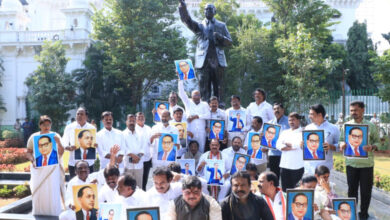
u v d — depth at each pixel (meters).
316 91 18.06
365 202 5.64
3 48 29.39
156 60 22.97
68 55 28.64
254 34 21.30
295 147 5.84
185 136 6.81
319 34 21.20
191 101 7.52
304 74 17.89
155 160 6.79
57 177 5.97
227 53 23.05
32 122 24.39
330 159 5.68
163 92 26.81
